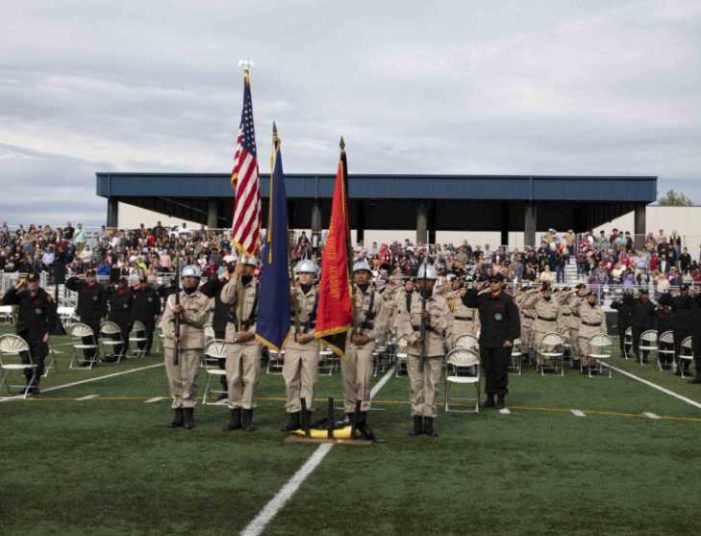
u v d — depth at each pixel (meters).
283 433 10.69
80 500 7.39
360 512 7.09
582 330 19.31
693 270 35.16
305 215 47.69
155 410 12.38
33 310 14.24
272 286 10.76
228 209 48.00
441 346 10.70
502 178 39.91
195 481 8.09
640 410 13.34
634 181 39.47
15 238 39.59
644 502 7.56
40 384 15.41
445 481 8.22
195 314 11.06
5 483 7.96
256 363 10.87
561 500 7.57
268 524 6.71
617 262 36.69
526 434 10.91
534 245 40.25
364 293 10.67
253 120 12.38
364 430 10.43
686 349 19.53
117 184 41.47
